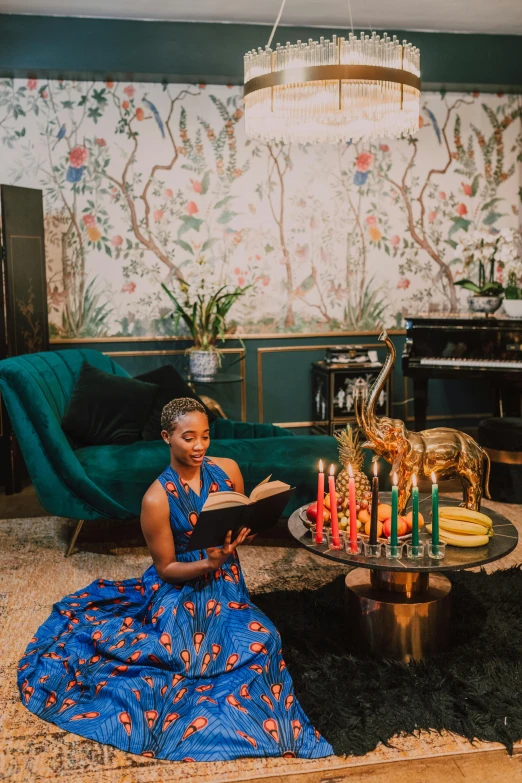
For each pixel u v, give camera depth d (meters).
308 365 5.71
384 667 2.31
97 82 5.14
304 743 1.98
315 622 2.64
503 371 4.75
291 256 5.56
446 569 2.11
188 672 2.15
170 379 4.16
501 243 4.98
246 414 5.68
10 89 5.04
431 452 2.93
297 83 2.93
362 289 5.70
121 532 3.81
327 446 3.61
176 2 4.55
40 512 4.23
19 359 3.42
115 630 2.32
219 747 1.95
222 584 2.30
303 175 5.49
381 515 2.39
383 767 1.93
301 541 2.33
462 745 2.01
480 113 5.64
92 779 1.88
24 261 4.61
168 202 5.35
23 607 2.88
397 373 5.82
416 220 5.68
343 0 4.56
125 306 5.39
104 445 3.65
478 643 2.48
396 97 3.06
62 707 2.14
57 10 4.68
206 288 5.16
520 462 4.13
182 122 5.29
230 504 1.98
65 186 5.20
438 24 5.07
